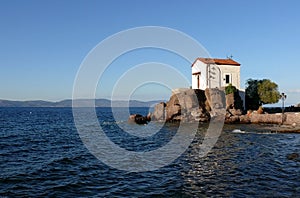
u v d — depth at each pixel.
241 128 50.72
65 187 16.73
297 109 74.56
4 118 89.50
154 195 15.31
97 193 15.71
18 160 24.22
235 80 69.25
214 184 16.97
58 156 26.16
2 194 15.41
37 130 51.59
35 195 15.33
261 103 72.19
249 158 24.67
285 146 31.47
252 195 14.85
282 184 16.69
